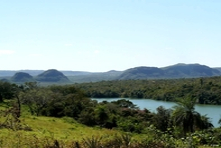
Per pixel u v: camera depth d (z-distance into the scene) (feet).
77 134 96.07
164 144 35.42
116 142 38.34
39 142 51.90
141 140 37.22
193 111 155.94
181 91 458.50
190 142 34.88
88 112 208.54
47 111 217.56
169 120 166.91
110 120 199.93
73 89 297.33
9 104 194.39
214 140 37.78
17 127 73.41
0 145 50.67
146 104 398.83
